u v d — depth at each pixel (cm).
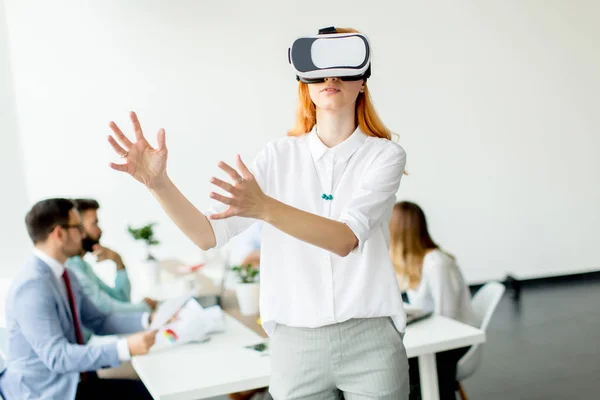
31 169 447
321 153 131
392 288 131
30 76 444
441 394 248
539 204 579
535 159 575
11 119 442
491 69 553
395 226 278
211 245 124
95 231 312
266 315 133
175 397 172
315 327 129
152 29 465
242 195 104
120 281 326
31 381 211
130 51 462
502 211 567
